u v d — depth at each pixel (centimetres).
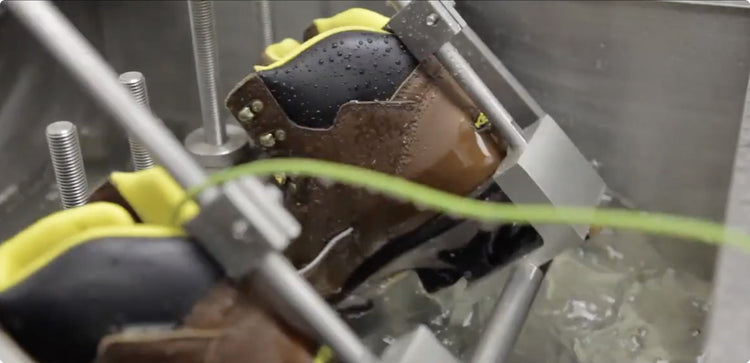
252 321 46
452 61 63
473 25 81
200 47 76
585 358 68
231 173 44
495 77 72
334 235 62
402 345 52
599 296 73
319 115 60
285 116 60
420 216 63
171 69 90
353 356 48
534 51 80
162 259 45
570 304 73
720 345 47
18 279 44
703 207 80
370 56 61
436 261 67
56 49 43
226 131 81
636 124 79
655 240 78
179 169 44
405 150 61
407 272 71
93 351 45
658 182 81
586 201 66
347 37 61
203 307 45
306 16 85
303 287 47
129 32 88
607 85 79
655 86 77
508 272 66
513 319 62
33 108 78
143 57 89
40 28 43
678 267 77
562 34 78
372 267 66
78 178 59
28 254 46
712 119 76
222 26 86
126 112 44
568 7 77
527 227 66
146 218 49
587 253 78
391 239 64
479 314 70
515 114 72
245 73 89
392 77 61
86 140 84
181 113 91
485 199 65
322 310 47
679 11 73
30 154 78
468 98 64
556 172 65
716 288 49
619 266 77
